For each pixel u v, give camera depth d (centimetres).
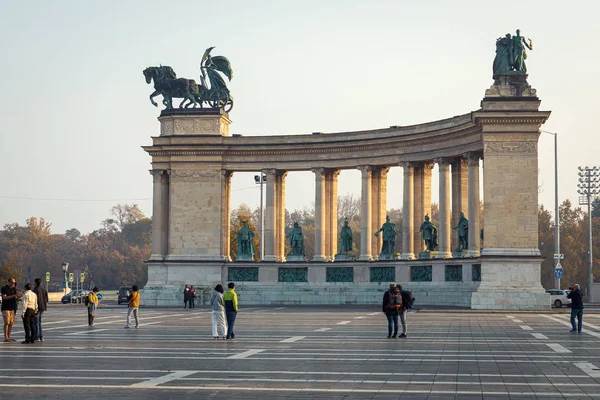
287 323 5638
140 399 2284
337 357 3341
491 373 2823
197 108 9494
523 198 7681
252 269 9375
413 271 8706
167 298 9275
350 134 9125
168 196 9612
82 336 4534
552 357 3344
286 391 2422
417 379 2675
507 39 7819
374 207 9212
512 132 7706
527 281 7581
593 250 15000
